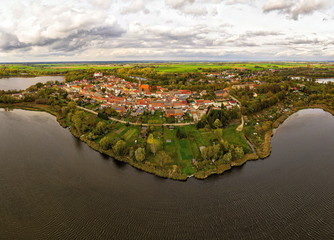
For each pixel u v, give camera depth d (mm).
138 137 137500
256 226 73875
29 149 126125
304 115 195500
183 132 145750
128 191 90750
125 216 77125
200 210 80438
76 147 129875
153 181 97688
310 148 130500
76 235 69500
